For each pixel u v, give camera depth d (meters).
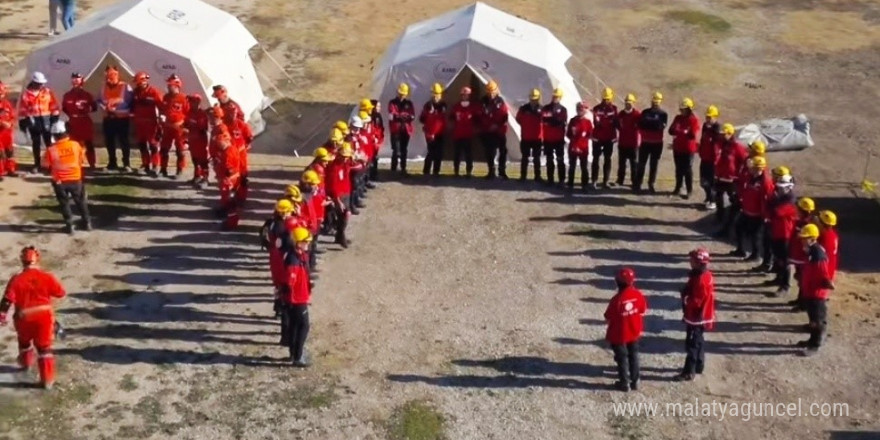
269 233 15.17
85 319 16.34
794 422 14.36
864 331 16.58
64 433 13.75
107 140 21.81
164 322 16.38
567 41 31.88
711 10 35.38
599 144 21.47
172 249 18.70
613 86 28.09
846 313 17.11
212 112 19.69
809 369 15.58
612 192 21.73
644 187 22.03
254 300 17.14
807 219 16.42
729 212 19.52
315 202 17.34
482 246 19.25
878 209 21.22
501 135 21.67
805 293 15.73
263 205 20.66
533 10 35.12
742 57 30.81
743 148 19.44
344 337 16.14
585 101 26.73
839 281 18.19
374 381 15.05
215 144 19.23
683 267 18.56
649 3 36.25
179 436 13.75
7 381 14.77
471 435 13.94
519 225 20.11
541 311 17.05
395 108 21.83
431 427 14.06
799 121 24.78
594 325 16.66
